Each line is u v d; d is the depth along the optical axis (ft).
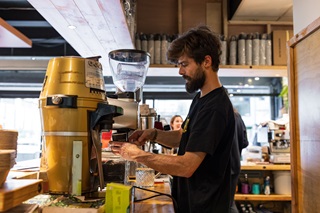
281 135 11.46
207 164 4.17
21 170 4.23
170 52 4.62
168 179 5.74
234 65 10.56
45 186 3.20
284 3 10.14
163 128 7.42
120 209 2.73
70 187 3.17
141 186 4.96
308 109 5.52
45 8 5.97
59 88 3.26
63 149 3.21
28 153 15.38
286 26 11.47
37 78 15.84
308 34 5.43
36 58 15.21
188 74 4.46
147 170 5.05
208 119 3.99
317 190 5.18
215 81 4.44
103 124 3.38
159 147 8.56
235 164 5.43
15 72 15.78
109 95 4.61
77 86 3.26
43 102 3.28
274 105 16.99
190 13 11.62
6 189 2.18
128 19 7.38
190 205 4.18
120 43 8.50
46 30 14.06
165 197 4.05
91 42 8.44
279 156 11.29
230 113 4.23
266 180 11.30
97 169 3.36
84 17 6.50
